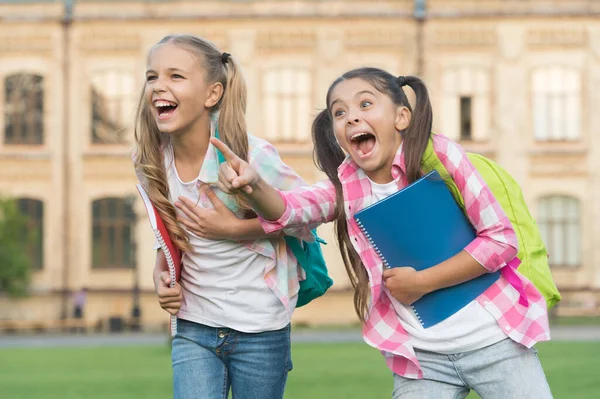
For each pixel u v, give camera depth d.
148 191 7.03
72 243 59.66
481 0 59.16
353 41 59.34
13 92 60.19
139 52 60.00
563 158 59.19
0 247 55.88
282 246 7.04
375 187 6.70
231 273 7.00
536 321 6.50
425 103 6.59
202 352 7.07
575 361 24.11
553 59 59.25
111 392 18.09
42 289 58.81
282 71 59.75
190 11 59.84
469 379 6.60
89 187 60.00
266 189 6.29
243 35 59.69
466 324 6.54
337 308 57.56
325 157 6.86
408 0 59.34
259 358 7.04
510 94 59.09
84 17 59.91
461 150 6.57
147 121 7.09
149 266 58.94
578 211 59.19
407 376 6.66
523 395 6.46
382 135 6.55
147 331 55.56
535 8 59.09
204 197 6.95
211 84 6.97
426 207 6.48
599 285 58.44
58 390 18.58
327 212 6.72
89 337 47.56
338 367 23.27
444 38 59.25
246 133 7.02
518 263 6.67
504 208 6.77
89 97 60.19
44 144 60.19
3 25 60.03
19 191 60.00
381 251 6.57
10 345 38.84
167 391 18.25
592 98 59.09
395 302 6.68
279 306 7.08
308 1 59.50
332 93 6.66
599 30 59.09
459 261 6.43
